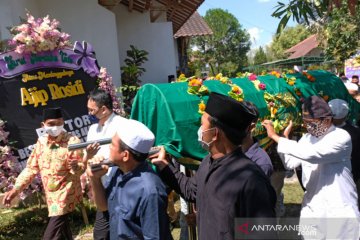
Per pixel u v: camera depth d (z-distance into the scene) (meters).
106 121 3.73
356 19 13.19
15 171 5.02
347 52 14.44
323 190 2.81
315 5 3.81
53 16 7.67
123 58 10.55
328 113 2.75
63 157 3.78
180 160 2.98
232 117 1.95
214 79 3.69
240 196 1.83
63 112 5.39
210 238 1.93
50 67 5.31
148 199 2.12
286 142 2.89
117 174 2.40
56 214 3.78
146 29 10.65
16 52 5.08
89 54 5.60
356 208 2.80
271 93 3.82
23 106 5.15
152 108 3.13
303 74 4.57
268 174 2.83
